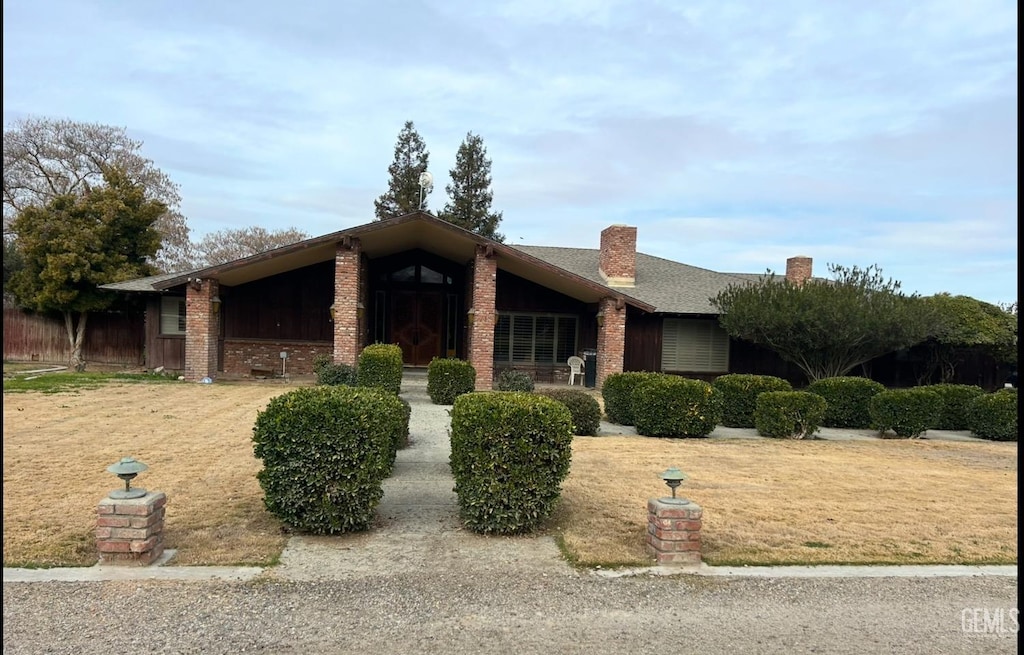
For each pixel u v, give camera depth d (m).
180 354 18.83
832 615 4.26
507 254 16.23
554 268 16.61
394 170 46.34
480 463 5.56
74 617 3.85
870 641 3.92
